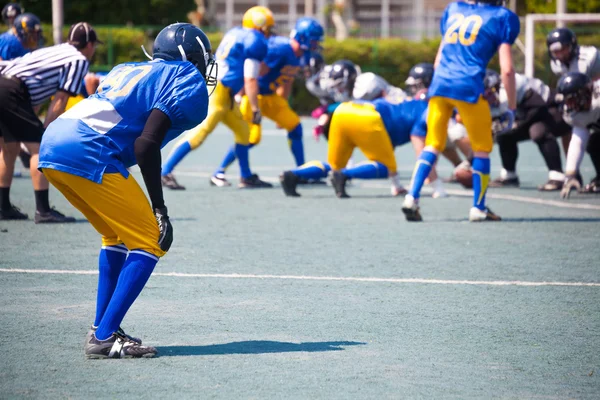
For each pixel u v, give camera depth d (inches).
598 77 1434.5
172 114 582.9
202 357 607.5
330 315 730.8
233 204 1425.9
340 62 1541.6
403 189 1561.3
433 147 1242.6
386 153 1518.2
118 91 593.3
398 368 588.1
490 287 847.7
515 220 1290.6
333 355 616.1
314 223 1236.5
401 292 819.4
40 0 4160.9
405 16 5447.8
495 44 1210.0
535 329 696.4
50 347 628.7
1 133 1167.6
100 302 621.3
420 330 687.7
